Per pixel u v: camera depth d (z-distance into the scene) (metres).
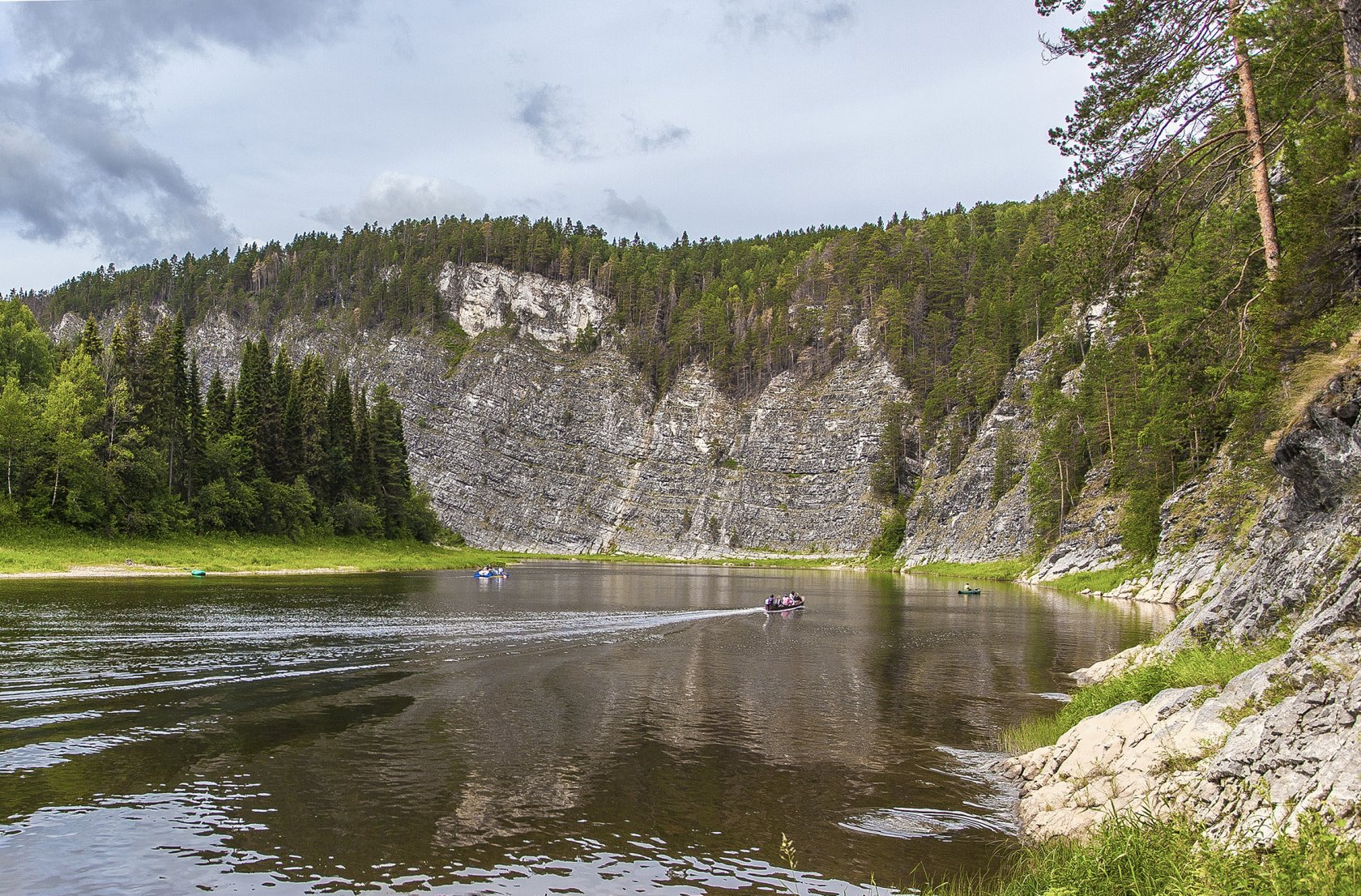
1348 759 9.35
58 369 94.44
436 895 11.70
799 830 14.50
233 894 11.57
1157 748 14.10
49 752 18.27
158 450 83.75
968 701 26.16
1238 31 19.94
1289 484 23.23
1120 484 85.69
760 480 184.38
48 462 74.00
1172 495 65.31
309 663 30.23
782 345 198.38
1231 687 14.00
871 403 180.62
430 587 71.75
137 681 25.94
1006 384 140.25
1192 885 8.70
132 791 15.78
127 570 69.62
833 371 191.25
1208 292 39.09
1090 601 66.25
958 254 197.50
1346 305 19.19
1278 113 21.80
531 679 28.59
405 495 124.19
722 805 15.71
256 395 100.38
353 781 16.67
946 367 171.50
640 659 33.94
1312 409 17.94
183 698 23.86
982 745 20.47
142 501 80.12
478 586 76.94
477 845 13.50
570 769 17.88
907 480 169.25
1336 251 19.39
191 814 14.64
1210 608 22.80
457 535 163.75
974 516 129.75
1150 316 53.38
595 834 14.11
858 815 15.30
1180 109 21.97
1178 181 22.41
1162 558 63.91
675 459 195.88
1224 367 24.89
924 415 167.50
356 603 53.41
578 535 187.50
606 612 54.91
